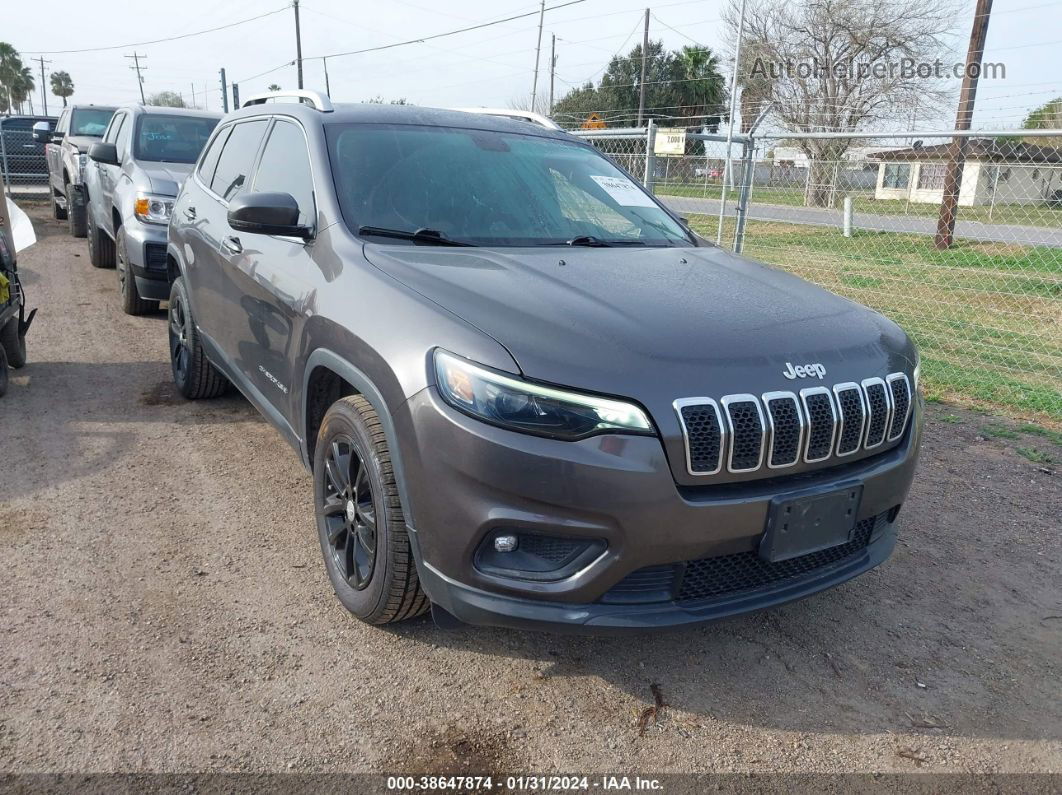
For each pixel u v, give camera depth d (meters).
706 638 3.10
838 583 2.77
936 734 2.64
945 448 5.32
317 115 3.73
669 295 2.86
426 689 2.70
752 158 8.88
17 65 80.38
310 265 3.21
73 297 8.10
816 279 11.03
